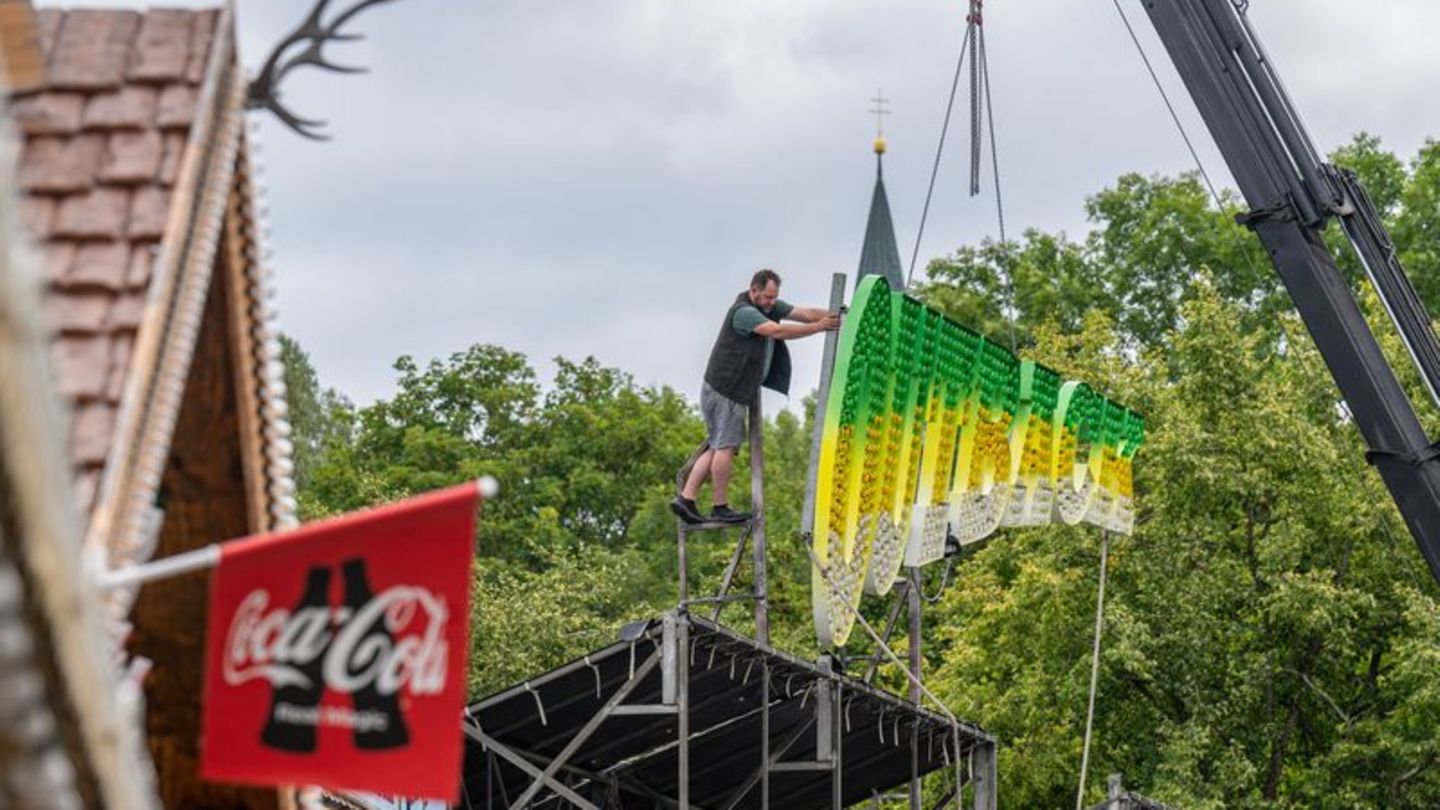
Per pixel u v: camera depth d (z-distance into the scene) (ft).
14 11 39.45
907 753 113.60
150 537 50.83
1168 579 169.37
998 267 274.16
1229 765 163.02
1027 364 123.03
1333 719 170.81
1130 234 274.16
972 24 124.36
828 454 97.66
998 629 175.83
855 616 100.94
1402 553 167.02
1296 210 99.55
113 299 44.24
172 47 48.73
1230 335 173.37
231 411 51.01
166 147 46.91
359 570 43.70
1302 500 169.99
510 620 172.86
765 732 92.22
